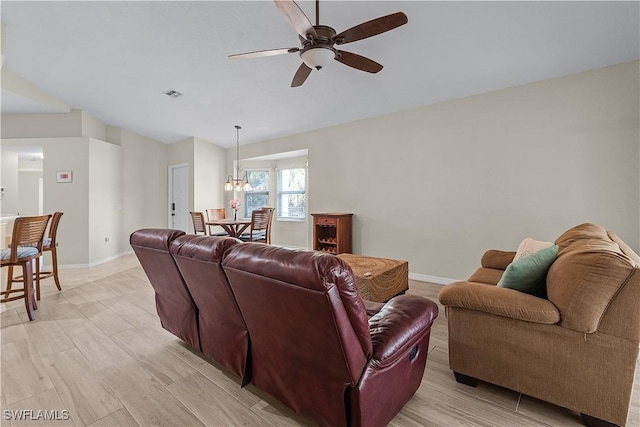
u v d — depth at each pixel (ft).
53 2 9.37
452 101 13.04
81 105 17.13
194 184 21.57
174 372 6.77
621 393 4.80
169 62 12.25
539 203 11.14
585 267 4.92
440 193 13.43
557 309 5.17
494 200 12.08
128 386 6.26
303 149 18.98
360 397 4.25
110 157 19.40
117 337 8.46
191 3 9.04
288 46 10.74
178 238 6.36
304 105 15.25
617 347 4.80
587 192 10.28
